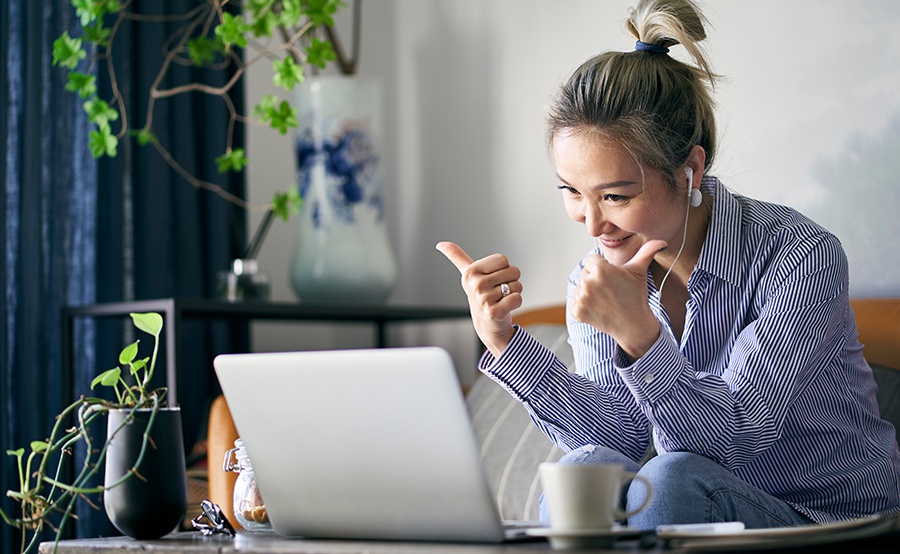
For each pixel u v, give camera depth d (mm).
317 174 2709
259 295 2607
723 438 1185
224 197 2842
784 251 1343
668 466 1171
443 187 2900
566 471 923
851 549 916
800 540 884
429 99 2934
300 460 1064
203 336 2793
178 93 2760
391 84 3023
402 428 982
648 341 1134
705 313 1399
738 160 2240
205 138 2828
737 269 1370
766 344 1284
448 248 1266
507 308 1229
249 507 1233
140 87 2674
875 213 2045
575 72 1314
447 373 938
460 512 984
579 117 1276
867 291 2057
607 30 2494
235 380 1071
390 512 1027
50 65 2477
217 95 2844
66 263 2492
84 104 2406
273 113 2539
